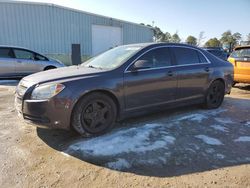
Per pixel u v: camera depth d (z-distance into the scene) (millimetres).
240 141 4062
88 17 20922
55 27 19062
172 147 3783
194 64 5523
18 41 17625
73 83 3877
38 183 2893
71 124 3953
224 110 5961
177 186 2840
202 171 3146
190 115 5438
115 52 5109
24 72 10977
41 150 3707
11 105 6383
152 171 3141
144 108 4723
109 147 3750
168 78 4961
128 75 4414
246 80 8727
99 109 4176
